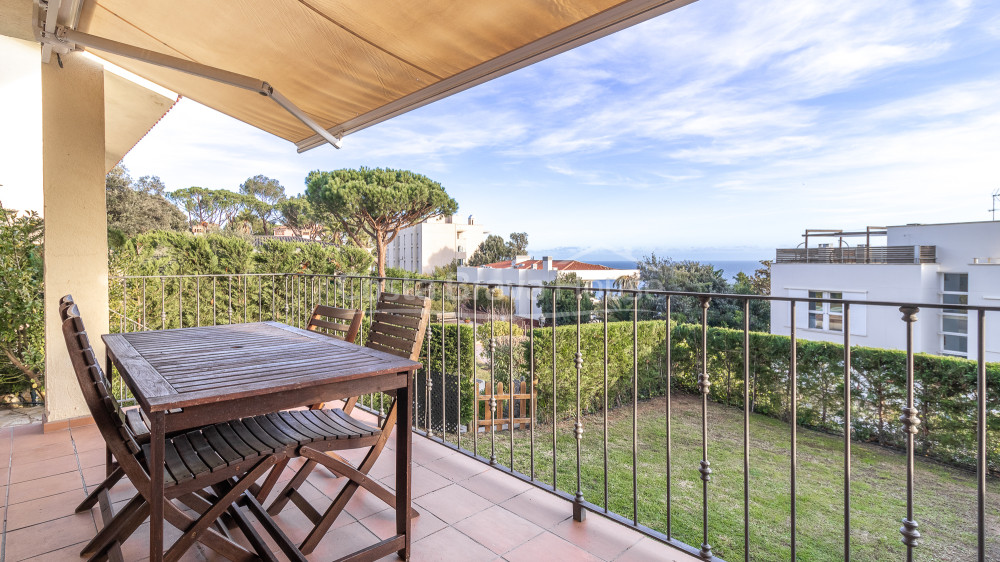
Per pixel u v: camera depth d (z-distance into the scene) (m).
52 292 3.36
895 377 6.98
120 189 19.75
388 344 2.47
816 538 4.80
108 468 2.30
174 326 7.27
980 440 1.26
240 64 3.09
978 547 1.28
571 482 5.92
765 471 6.40
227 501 1.63
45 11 2.61
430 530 2.09
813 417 7.78
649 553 1.94
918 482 6.01
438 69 2.69
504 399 7.55
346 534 2.05
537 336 7.94
